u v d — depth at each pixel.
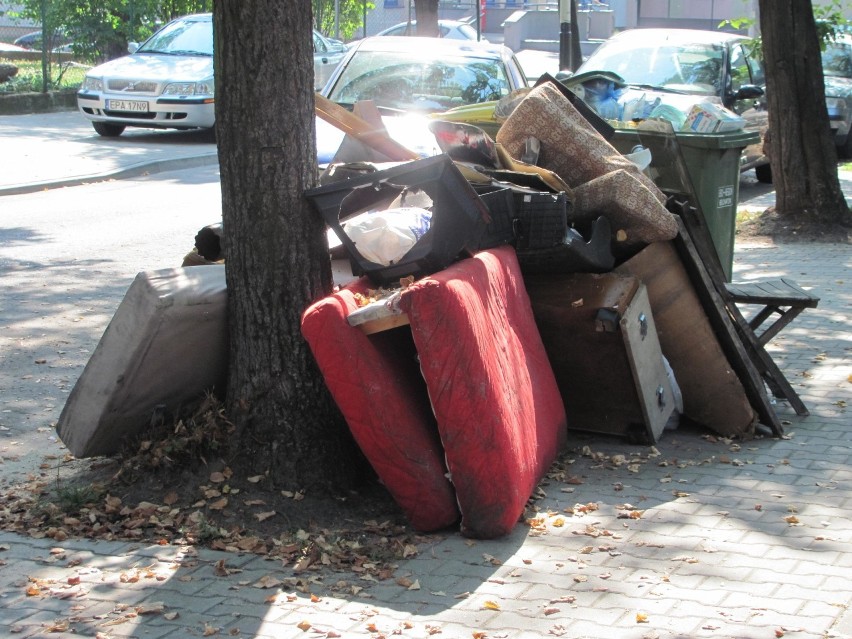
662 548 4.51
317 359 4.46
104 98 18.23
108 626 3.82
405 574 4.26
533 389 5.12
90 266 9.96
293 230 4.85
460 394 4.32
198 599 4.03
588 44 36.22
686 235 5.93
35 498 4.95
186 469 4.91
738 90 14.80
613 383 5.71
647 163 6.73
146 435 5.11
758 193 16.17
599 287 5.64
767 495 5.12
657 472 5.44
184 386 5.05
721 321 5.98
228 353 5.09
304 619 3.88
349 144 8.23
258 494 4.79
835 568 4.32
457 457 4.42
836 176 12.28
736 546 4.54
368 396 4.45
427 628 3.81
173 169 16.81
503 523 4.53
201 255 5.98
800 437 6.02
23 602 3.99
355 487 5.02
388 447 4.51
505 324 4.92
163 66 18.55
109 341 4.86
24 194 14.25
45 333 7.76
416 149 8.25
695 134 8.01
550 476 5.34
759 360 6.42
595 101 9.55
